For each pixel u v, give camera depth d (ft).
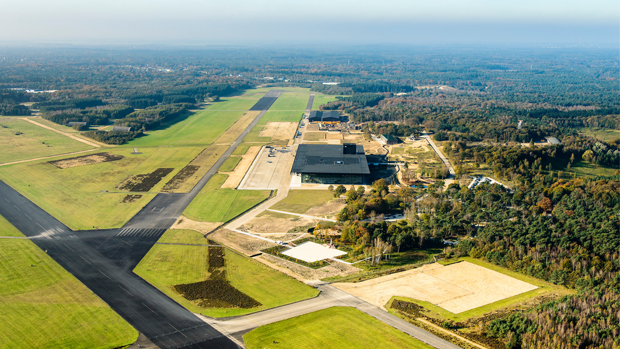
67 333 436.76
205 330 446.19
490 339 434.71
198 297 506.48
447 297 510.58
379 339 430.61
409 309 483.51
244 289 526.57
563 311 459.32
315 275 565.12
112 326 449.89
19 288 518.37
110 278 547.08
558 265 564.30
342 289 529.45
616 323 443.32
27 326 446.19
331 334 437.99
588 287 510.58
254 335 436.76
